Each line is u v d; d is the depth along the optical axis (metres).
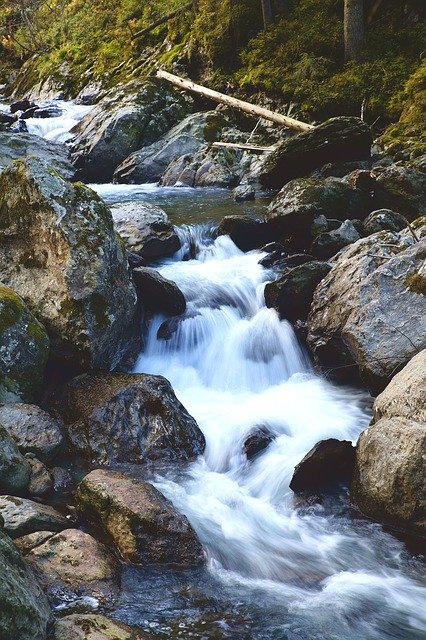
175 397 6.66
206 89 19.25
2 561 3.89
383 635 4.21
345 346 7.54
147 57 23.56
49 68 27.02
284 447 6.34
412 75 16.84
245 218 10.57
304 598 4.54
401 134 15.49
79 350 6.89
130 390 6.52
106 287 7.05
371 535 5.22
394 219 10.10
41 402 6.77
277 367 7.97
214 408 7.09
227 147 16.66
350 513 5.47
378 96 17.11
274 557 4.96
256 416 6.85
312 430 6.57
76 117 20.83
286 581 4.71
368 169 13.52
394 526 5.28
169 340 7.95
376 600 4.54
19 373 6.53
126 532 4.84
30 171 7.17
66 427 6.41
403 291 7.25
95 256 7.05
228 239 10.46
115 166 17.70
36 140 17.97
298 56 18.97
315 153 13.62
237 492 5.81
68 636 3.89
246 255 10.20
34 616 3.86
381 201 11.12
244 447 6.27
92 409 6.42
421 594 4.61
